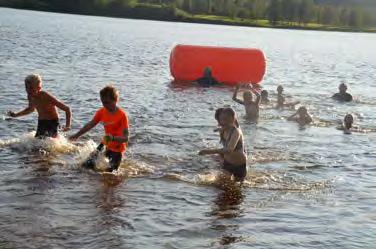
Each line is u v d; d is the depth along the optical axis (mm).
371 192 8117
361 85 23641
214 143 10859
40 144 9656
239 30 77812
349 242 6148
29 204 6848
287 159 9969
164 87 19203
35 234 5965
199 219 6660
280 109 15688
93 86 18172
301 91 20328
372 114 15750
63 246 5703
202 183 8203
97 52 31562
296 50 45781
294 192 7980
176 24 83875
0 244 5684
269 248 5891
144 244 5844
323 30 96938
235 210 7062
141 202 7172
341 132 12820
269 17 97562
